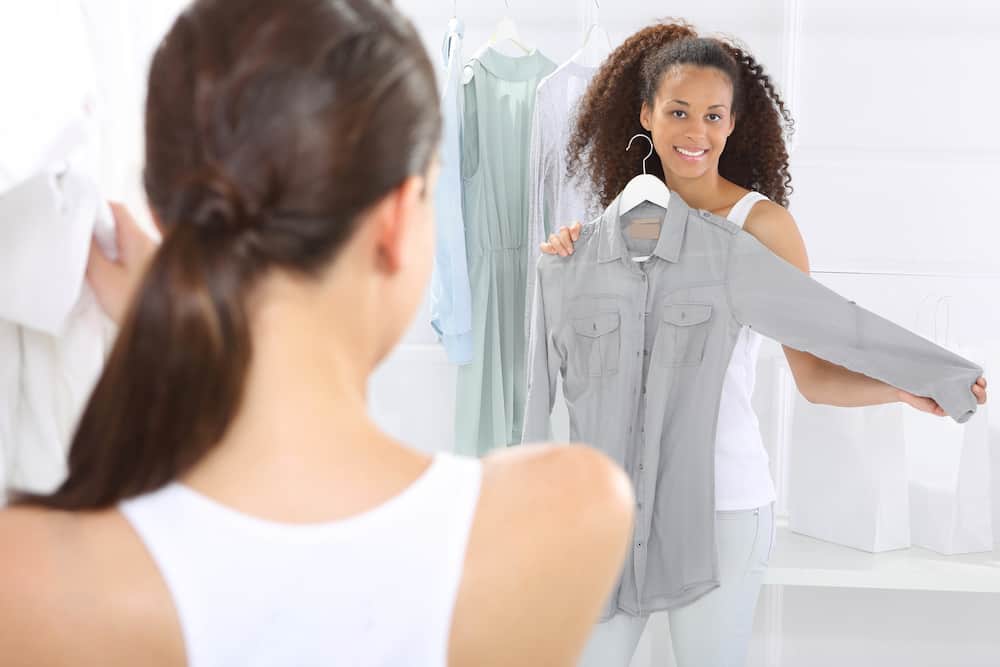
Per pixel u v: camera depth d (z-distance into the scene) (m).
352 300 0.39
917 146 1.83
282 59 0.36
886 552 1.74
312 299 0.38
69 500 0.37
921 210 1.84
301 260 0.37
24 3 1.03
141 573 0.36
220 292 0.36
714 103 1.56
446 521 0.39
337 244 0.38
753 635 1.92
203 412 0.36
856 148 1.84
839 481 1.76
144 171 0.39
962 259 1.83
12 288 0.82
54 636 0.35
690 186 1.61
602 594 0.42
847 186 1.85
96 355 0.96
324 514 0.37
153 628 0.36
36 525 0.37
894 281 1.85
